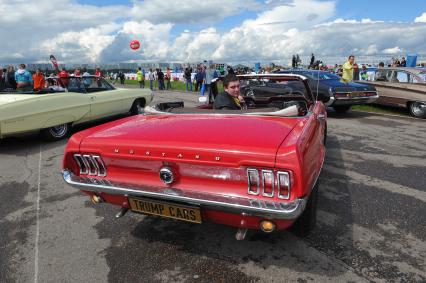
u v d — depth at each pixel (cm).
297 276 238
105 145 245
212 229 307
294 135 223
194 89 2014
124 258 266
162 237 296
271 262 255
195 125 258
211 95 445
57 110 638
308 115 290
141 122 288
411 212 333
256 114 282
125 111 844
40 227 319
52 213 349
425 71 907
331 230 299
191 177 226
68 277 245
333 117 895
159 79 2012
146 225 319
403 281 230
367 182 414
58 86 727
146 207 245
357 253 264
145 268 253
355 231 297
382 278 234
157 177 237
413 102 894
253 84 473
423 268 244
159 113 317
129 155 237
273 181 203
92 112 728
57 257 270
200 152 215
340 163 490
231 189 216
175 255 268
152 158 230
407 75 922
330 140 633
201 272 246
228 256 264
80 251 278
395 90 929
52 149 605
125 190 236
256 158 202
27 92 650
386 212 333
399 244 275
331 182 415
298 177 196
